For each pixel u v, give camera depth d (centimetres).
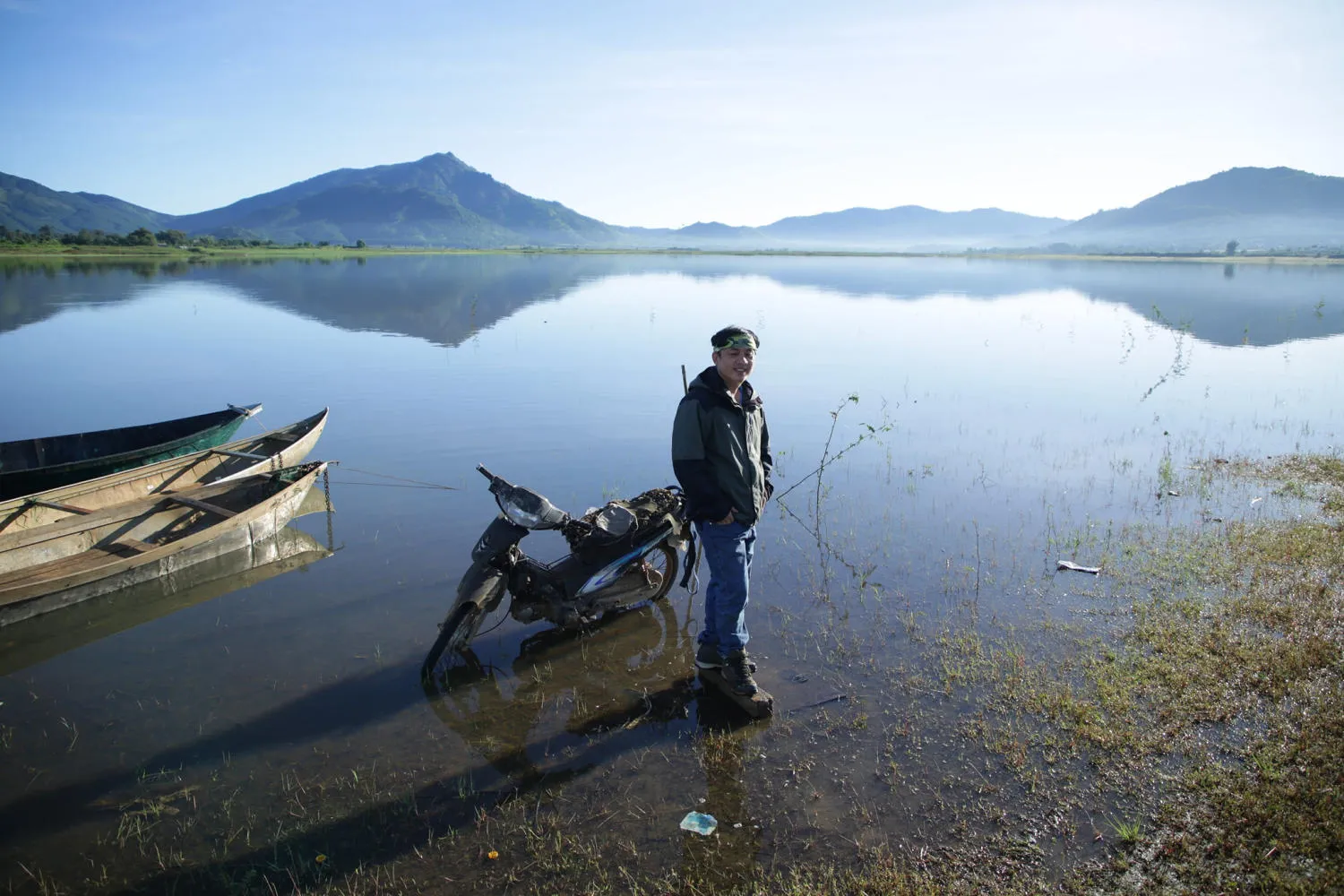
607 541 618
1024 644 558
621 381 1686
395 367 1859
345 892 359
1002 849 369
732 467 478
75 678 545
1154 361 1986
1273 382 1678
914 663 540
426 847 386
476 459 1088
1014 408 1432
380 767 448
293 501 853
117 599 673
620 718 493
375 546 784
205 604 660
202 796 426
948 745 448
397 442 1181
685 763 445
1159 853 359
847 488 951
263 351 2120
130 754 462
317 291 4291
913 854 369
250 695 523
